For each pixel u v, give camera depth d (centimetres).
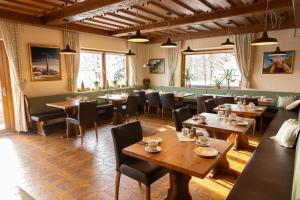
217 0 389
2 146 410
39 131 491
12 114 506
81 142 422
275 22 541
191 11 455
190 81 760
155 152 198
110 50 714
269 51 593
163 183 277
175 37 729
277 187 188
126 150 205
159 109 692
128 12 463
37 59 521
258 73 616
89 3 389
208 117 341
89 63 670
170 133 256
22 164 332
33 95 521
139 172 213
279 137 299
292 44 560
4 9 427
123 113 560
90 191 258
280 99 552
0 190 260
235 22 560
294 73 567
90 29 605
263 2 400
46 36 538
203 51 720
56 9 429
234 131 268
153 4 409
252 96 598
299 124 283
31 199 243
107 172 306
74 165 329
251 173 213
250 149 385
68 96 583
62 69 580
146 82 833
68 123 463
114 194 252
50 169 315
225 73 679
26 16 463
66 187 267
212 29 647
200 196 249
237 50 632
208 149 201
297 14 295
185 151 201
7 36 461
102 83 714
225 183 277
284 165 229
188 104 680
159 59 812
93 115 439
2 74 486
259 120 522
